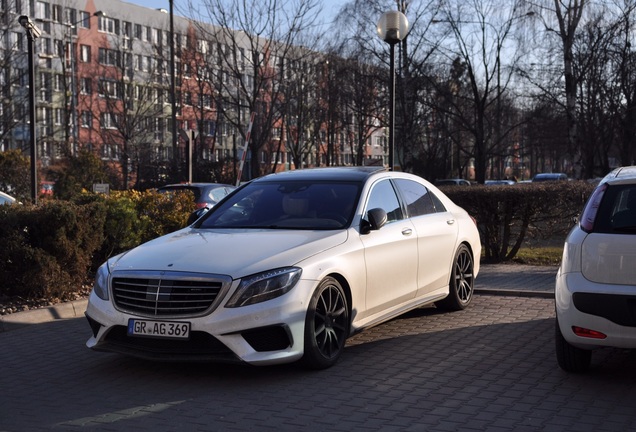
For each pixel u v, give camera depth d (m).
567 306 5.42
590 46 29.12
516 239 13.12
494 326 7.85
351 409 5.12
